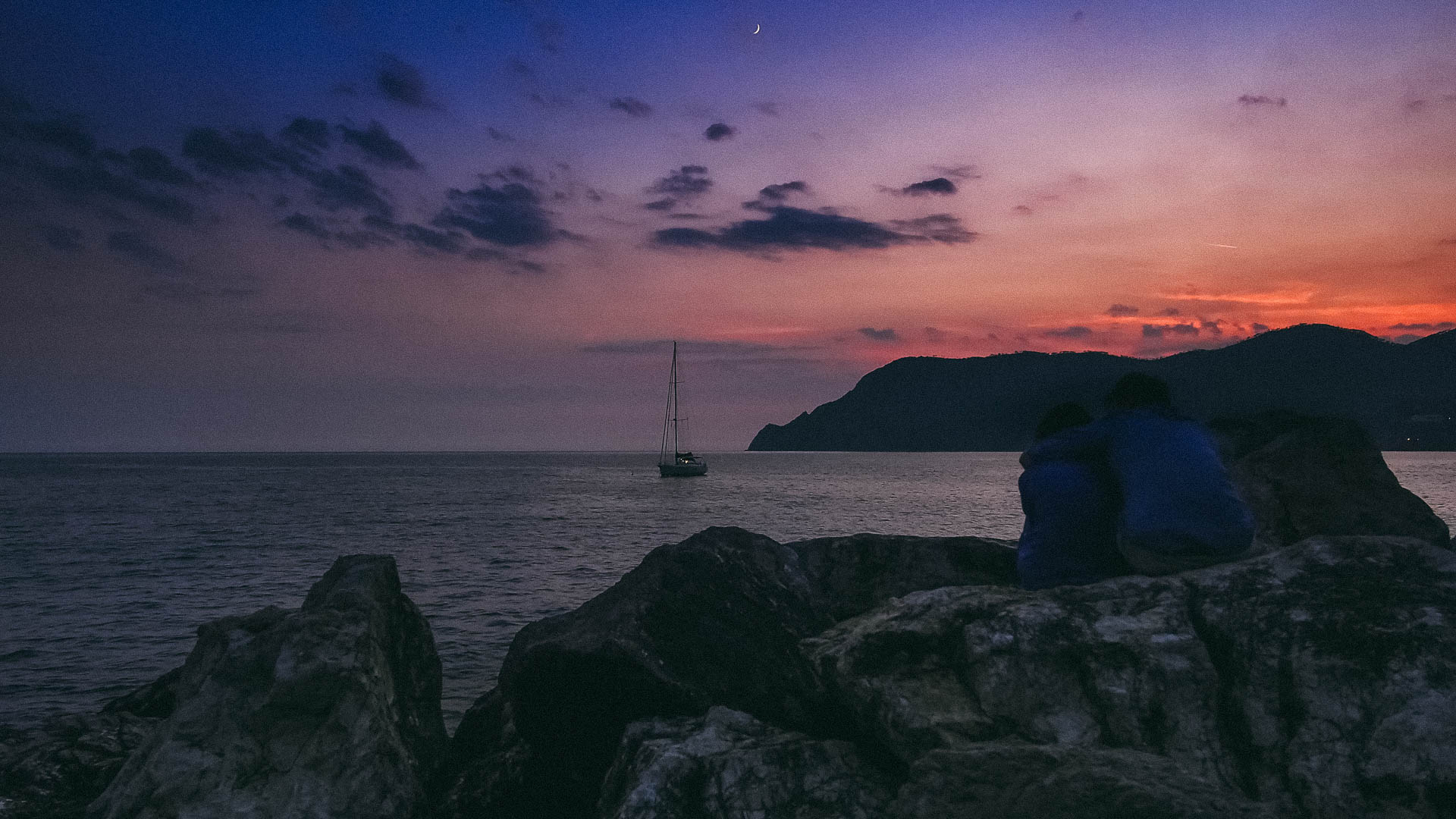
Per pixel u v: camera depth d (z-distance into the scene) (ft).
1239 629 10.11
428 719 17.03
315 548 125.59
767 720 12.79
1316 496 16.02
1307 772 8.60
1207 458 12.48
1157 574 12.10
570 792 14.11
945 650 11.19
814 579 16.20
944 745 9.75
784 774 10.82
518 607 73.05
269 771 13.67
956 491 328.08
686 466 466.29
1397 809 8.04
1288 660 9.55
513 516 197.26
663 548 15.37
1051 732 9.84
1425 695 8.57
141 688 22.48
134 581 91.20
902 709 10.33
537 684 13.78
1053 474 13.82
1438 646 8.95
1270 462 16.69
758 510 221.46
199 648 15.71
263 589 85.51
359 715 14.33
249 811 13.19
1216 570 11.23
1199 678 9.84
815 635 13.57
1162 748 9.44
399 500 259.60
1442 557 10.25
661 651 13.47
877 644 11.39
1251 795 8.82
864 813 10.16
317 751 13.97
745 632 13.88
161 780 13.28
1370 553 10.50
